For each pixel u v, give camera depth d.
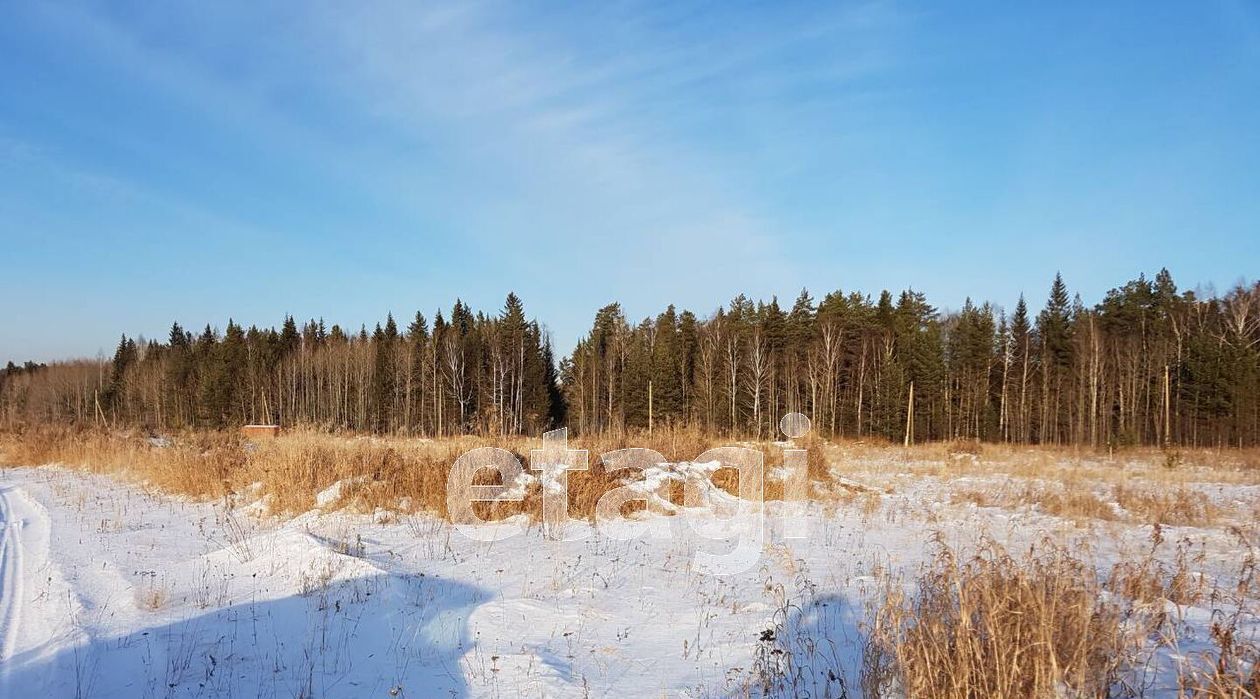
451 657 6.02
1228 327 45.88
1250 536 10.35
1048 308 57.06
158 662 5.77
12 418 45.91
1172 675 4.67
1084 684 4.08
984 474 21.39
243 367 63.25
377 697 5.21
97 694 5.16
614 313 70.19
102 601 7.42
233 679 5.49
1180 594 6.62
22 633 6.48
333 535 10.71
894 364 49.75
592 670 5.75
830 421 48.53
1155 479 19.42
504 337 56.91
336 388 59.19
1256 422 40.28
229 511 13.12
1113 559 9.20
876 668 4.79
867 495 15.41
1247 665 4.46
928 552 9.60
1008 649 4.07
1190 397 43.25
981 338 52.44
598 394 54.53
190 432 26.09
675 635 6.61
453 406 53.31
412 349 58.22
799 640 6.18
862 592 7.64
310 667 5.72
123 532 11.24
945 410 50.88
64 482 18.30
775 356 53.91
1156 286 55.25
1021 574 4.82
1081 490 15.47
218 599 7.47
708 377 51.19
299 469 13.66
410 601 7.41
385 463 14.10
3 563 9.31
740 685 5.37
